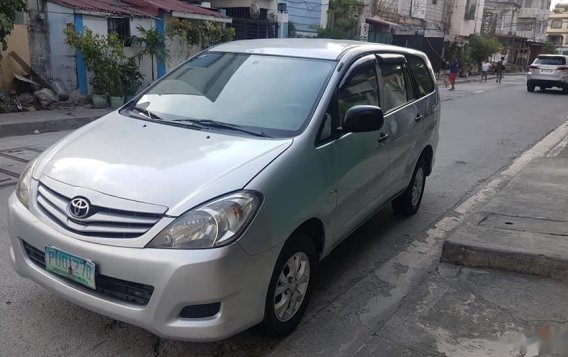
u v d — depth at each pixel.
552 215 5.05
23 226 2.94
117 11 12.86
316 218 3.26
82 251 2.65
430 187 6.94
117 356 2.98
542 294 3.73
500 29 54.12
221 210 2.62
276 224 2.83
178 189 2.71
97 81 12.45
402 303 3.61
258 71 3.92
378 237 5.03
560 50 60.25
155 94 4.08
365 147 3.90
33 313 3.35
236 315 2.69
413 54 5.47
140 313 2.60
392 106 4.58
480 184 7.20
